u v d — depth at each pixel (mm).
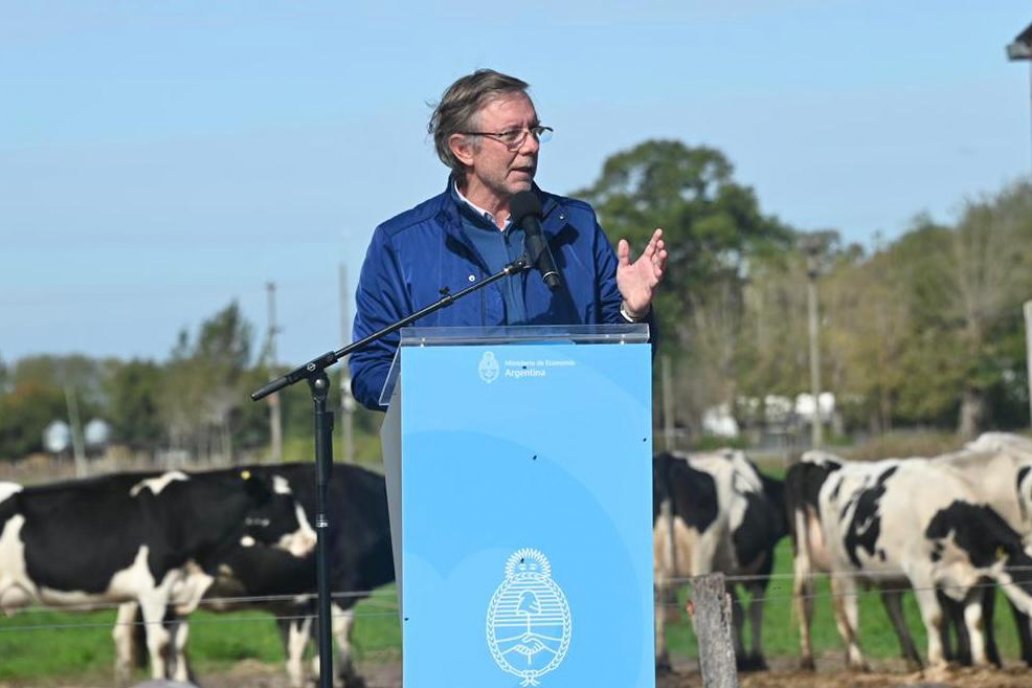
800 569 22266
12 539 18906
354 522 19438
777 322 77188
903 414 75438
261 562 19141
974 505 19234
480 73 6570
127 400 101500
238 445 89250
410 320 6195
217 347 92812
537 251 6168
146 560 18859
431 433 5309
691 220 78250
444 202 6727
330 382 6445
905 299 75312
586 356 5355
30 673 19969
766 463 58000
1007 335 73812
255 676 20047
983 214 75250
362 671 20422
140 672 19188
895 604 20703
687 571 21812
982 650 19344
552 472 5332
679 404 77562
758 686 18594
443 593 5305
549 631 5324
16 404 105938
